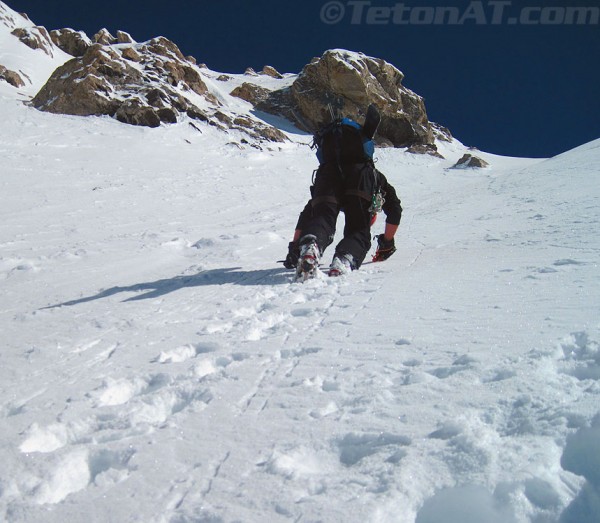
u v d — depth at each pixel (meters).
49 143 17.58
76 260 5.41
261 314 2.83
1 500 1.29
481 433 1.33
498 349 1.88
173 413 1.80
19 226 8.87
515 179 13.24
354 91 31.64
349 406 1.62
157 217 10.72
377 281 3.42
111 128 21.14
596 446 1.28
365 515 1.12
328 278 3.64
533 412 1.42
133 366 2.18
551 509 1.11
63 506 1.25
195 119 24.70
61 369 2.20
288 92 34.00
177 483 1.31
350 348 2.13
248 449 1.44
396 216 4.36
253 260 4.95
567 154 16.11
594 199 7.20
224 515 1.17
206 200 13.39
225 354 2.22
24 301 3.72
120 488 1.30
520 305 2.42
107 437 1.58
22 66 30.75
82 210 10.80
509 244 4.53
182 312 3.05
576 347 1.80
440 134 36.69
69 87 22.89
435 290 2.96
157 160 18.22
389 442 1.40
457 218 7.72
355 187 3.99
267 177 18.14
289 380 1.88
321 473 1.32
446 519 1.14
